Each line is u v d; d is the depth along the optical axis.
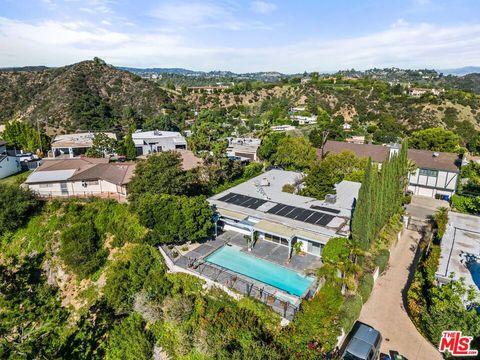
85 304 27.92
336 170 47.62
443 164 53.41
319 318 21.80
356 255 26.41
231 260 29.45
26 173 51.41
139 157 61.59
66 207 36.38
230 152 66.44
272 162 57.81
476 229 34.53
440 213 39.16
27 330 24.42
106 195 39.50
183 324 23.41
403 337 22.89
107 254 31.91
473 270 26.23
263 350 19.23
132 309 25.67
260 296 24.03
